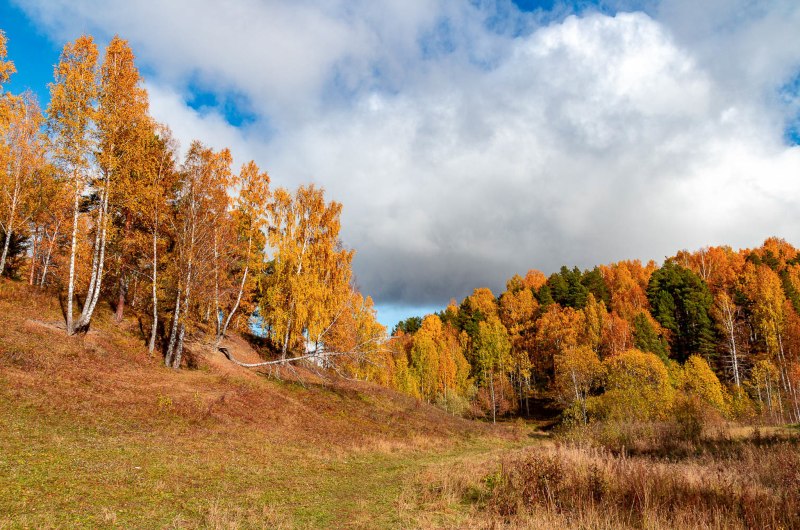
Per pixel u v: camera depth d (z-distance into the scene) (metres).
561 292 87.12
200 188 25.45
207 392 22.56
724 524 7.79
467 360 79.69
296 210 34.12
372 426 29.12
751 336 63.00
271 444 18.05
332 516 9.43
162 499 9.01
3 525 6.45
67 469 9.70
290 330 32.44
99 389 17.20
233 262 28.97
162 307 29.95
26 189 27.58
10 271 33.72
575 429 22.67
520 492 9.69
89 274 29.44
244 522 8.24
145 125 22.17
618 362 40.41
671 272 75.38
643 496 9.15
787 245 98.94
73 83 19.73
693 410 23.56
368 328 38.09
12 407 13.09
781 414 37.56
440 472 15.27
